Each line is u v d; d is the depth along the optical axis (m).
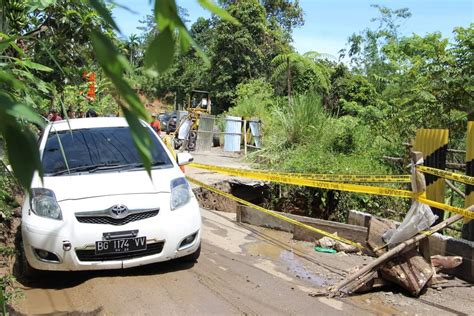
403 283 4.40
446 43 8.45
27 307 3.96
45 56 2.77
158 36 0.61
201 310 3.90
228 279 4.70
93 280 4.38
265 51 28.55
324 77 18.66
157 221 4.45
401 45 9.69
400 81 9.96
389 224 4.96
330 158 8.66
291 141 11.50
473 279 4.82
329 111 12.45
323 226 6.27
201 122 15.75
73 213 4.30
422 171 4.45
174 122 25.33
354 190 5.20
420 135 6.24
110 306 3.89
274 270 5.13
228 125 15.19
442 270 5.09
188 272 4.77
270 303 4.16
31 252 4.30
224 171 6.96
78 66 3.07
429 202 4.41
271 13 33.72
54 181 4.60
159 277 4.54
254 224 7.28
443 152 5.92
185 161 5.70
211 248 5.90
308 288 4.61
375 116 10.09
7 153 0.58
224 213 8.19
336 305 4.21
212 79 28.34
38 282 4.52
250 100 17.33
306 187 8.21
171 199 4.64
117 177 4.72
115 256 4.36
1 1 1.27
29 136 0.58
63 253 4.22
